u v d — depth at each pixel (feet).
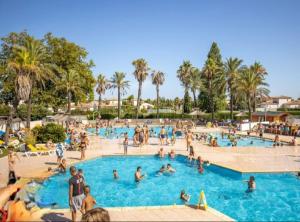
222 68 211.41
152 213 36.60
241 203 48.55
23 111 179.42
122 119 234.58
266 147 102.47
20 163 70.23
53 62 173.37
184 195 48.08
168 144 109.60
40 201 41.14
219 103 266.77
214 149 97.35
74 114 264.52
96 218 24.39
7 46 158.30
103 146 104.27
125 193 54.13
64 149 93.09
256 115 198.59
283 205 47.50
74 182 32.76
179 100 386.32
